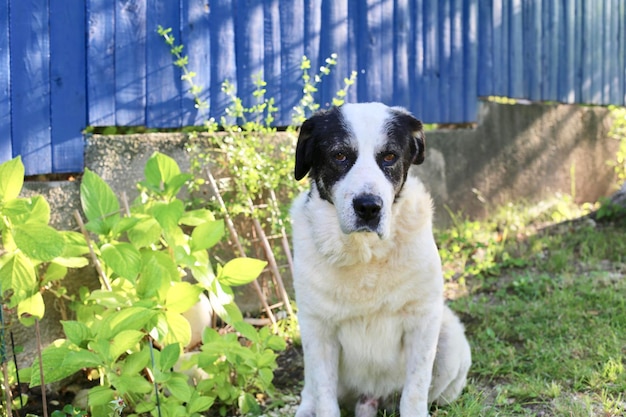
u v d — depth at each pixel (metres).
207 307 5.20
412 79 7.07
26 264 4.24
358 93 6.64
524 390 4.29
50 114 4.96
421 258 3.77
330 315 3.85
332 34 6.38
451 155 7.47
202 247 4.47
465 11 7.46
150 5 5.34
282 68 6.06
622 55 9.48
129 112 5.31
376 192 3.49
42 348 4.89
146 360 3.97
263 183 5.78
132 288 4.62
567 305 5.69
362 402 4.21
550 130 8.41
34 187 4.90
